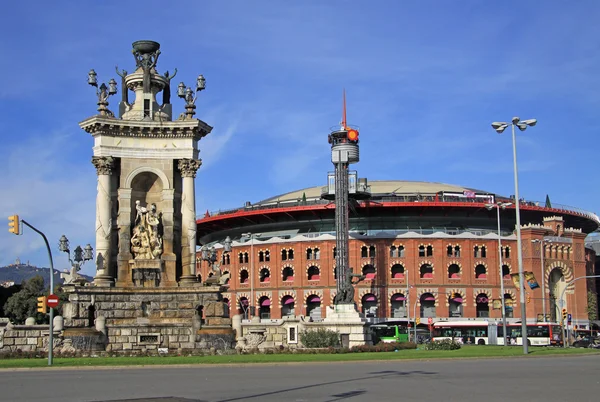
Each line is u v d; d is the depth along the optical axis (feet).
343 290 333.42
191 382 106.42
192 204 213.05
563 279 491.31
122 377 117.91
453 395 86.69
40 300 153.07
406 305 458.50
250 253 490.08
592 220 551.59
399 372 127.03
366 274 469.57
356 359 162.91
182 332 200.85
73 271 213.66
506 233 490.90
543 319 450.71
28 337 193.77
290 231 500.33
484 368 138.31
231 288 496.64
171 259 212.43
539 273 472.44
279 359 161.48
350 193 428.56
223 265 507.71
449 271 470.39
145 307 204.54
